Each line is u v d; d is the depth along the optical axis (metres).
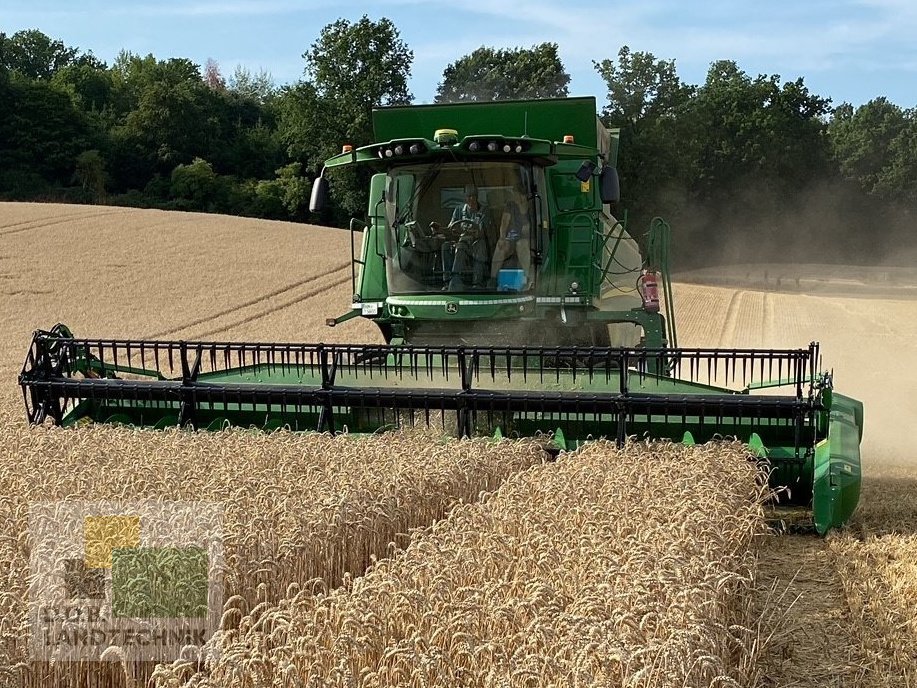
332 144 62.88
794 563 7.92
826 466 8.53
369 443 9.03
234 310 30.59
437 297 11.08
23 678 5.09
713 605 5.16
